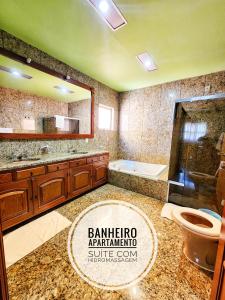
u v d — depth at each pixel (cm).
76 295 103
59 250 141
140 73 269
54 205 204
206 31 154
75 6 128
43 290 105
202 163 218
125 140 389
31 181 173
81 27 155
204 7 124
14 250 139
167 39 170
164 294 104
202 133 217
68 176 221
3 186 149
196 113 221
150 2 122
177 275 118
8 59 175
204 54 200
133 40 174
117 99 385
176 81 299
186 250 136
